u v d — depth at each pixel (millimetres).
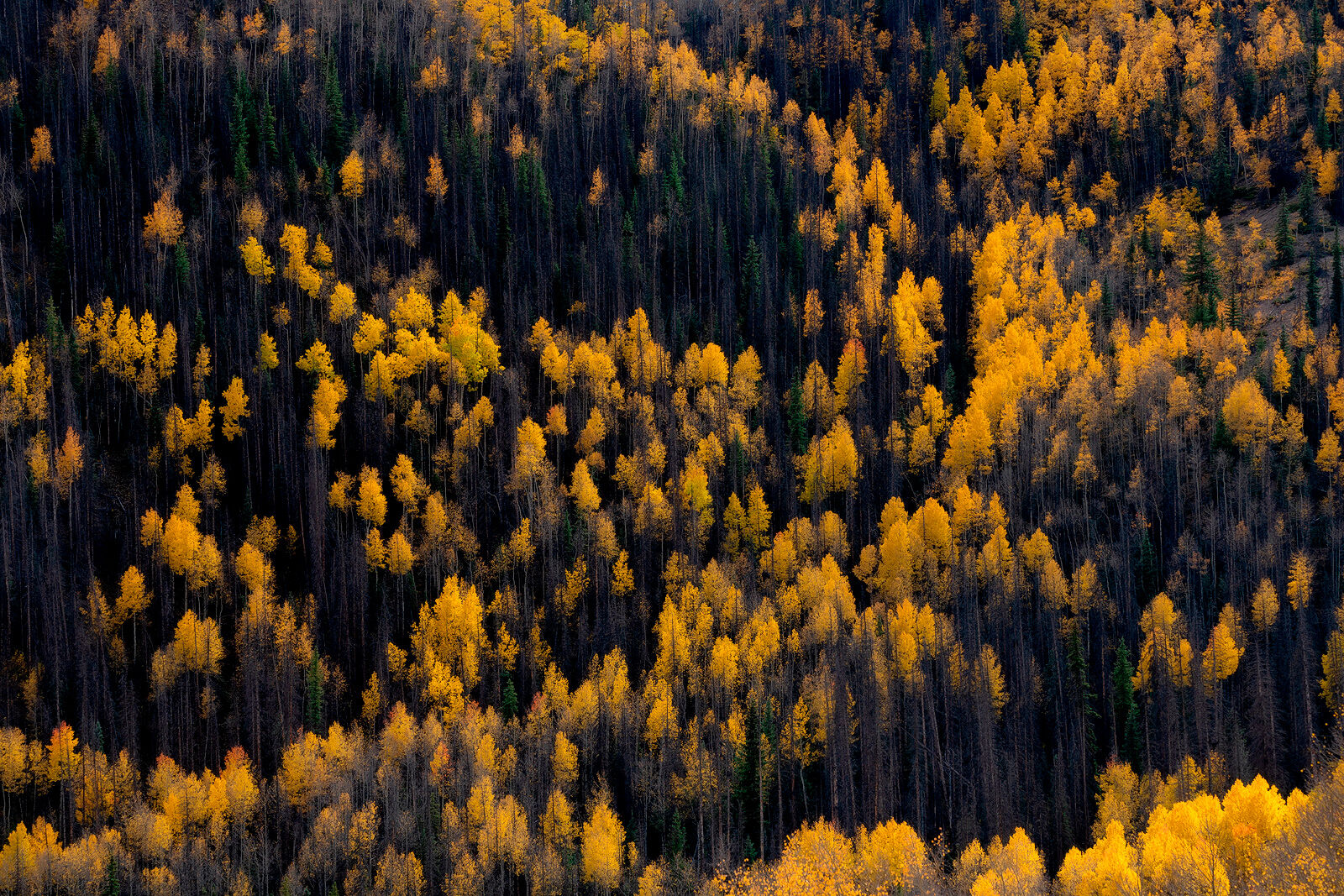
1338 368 158375
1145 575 140000
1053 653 131125
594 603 147375
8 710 122062
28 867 100375
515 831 107188
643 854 109312
